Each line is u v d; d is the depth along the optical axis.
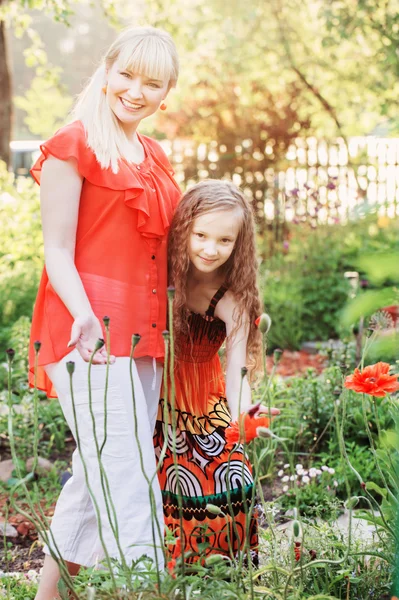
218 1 12.73
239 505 3.09
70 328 2.87
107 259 2.91
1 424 5.48
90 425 2.82
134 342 2.33
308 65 13.29
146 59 2.87
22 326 6.57
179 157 13.00
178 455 3.15
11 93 12.41
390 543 2.92
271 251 11.09
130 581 2.35
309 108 13.55
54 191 2.83
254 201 12.54
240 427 2.39
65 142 2.83
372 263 1.91
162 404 3.22
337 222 9.90
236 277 3.14
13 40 40.19
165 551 2.47
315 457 4.95
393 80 12.26
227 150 12.83
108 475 2.79
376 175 11.97
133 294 2.94
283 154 12.68
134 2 13.21
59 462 5.15
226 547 3.07
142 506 2.76
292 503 4.26
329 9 11.76
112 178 2.88
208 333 3.21
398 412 3.02
